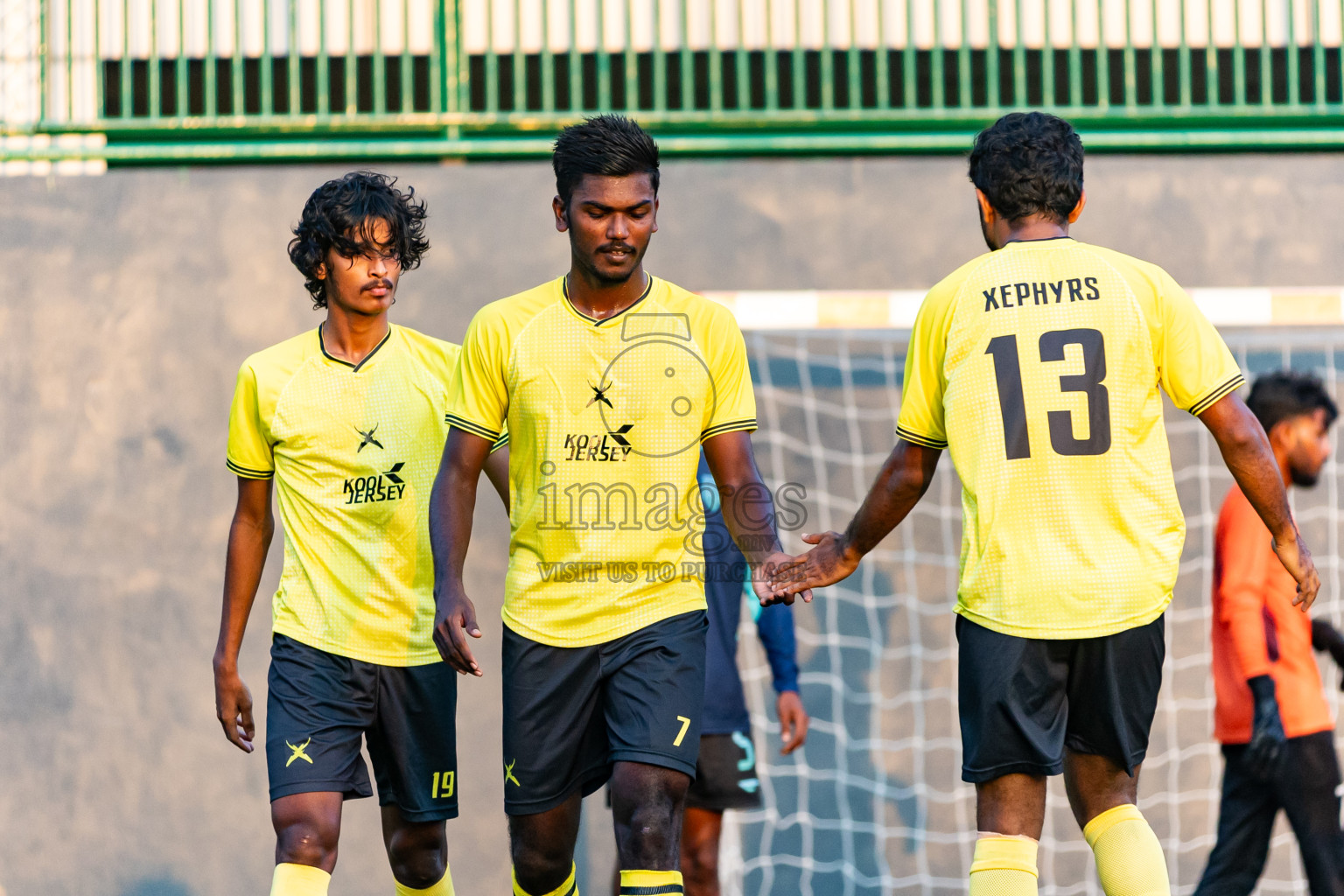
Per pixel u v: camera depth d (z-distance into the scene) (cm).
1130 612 917
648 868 959
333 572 1147
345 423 1164
